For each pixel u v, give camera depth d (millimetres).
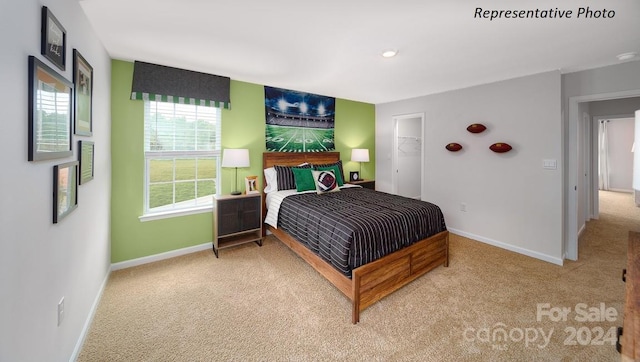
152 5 1758
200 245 3359
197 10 1819
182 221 3229
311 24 1990
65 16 1513
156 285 2500
